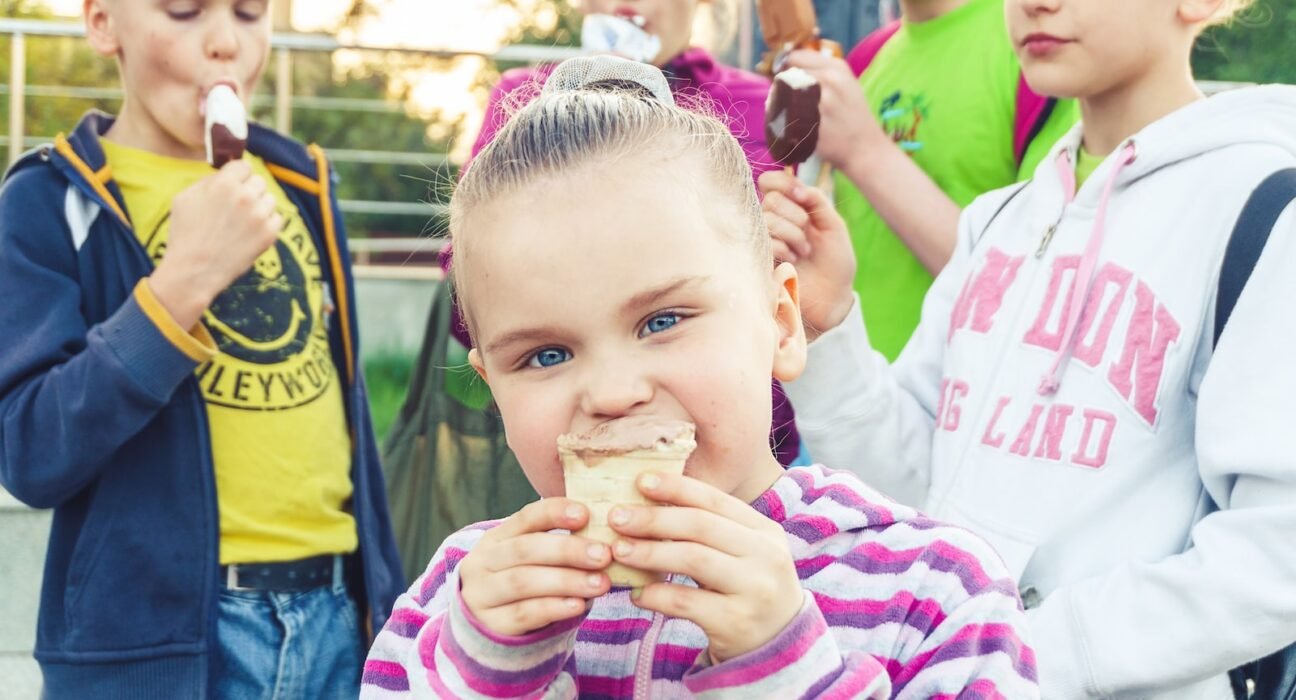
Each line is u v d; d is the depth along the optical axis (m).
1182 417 2.23
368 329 6.88
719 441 1.52
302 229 3.38
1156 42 2.43
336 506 3.27
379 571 3.29
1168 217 2.29
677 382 1.50
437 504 3.79
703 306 1.53
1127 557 2.20
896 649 1.65
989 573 1.70
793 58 3.29
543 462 1.54
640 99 1.71
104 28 3.22
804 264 2.65
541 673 1.51
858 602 1.68
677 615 1.42
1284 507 2.03
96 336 2.80
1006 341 2.46
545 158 1.56
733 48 5.38
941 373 2.75
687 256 1.52
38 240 2.96
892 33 3.93
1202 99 2.41
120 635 2.89
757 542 1.42
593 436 1.45
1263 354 2.10
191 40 3.12
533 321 1.52
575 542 1.44
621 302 1.50
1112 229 2.37
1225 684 2.20
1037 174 2.62
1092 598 2.14
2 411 2.86
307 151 3.46
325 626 3.15
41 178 3.02
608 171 1.54
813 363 2.65
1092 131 2.55
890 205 3.25
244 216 2.89
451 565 1.90
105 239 3.01
